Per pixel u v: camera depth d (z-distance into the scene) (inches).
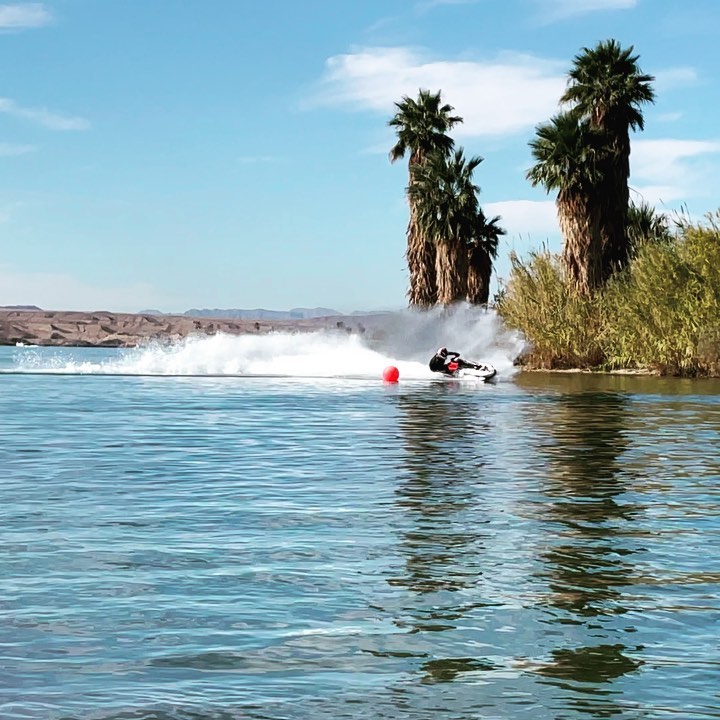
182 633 347.3
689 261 2188.7
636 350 2260.1
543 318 2466.8
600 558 459.8
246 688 294.7
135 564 447.2
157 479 708.7
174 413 1270.9
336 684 298.4
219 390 1744.6
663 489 658.2
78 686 296.0
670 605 383.2
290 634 346.6
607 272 2532.0
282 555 465.7
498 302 2615.7
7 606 378.9
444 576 426.0
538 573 431.5
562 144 2463.1
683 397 1539.1
